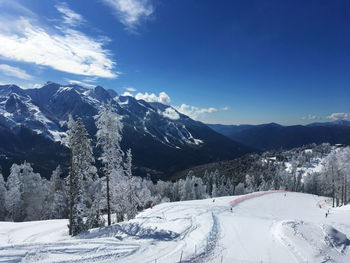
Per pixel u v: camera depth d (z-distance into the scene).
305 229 19.41
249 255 14.73
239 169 162.00
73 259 11.95
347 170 53.91
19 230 25.42
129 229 18.38
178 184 92.19
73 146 23.97
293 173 122.62
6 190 49.16
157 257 13.38
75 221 22.44
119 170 24.42
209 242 16.52
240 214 29.88
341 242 18.61
